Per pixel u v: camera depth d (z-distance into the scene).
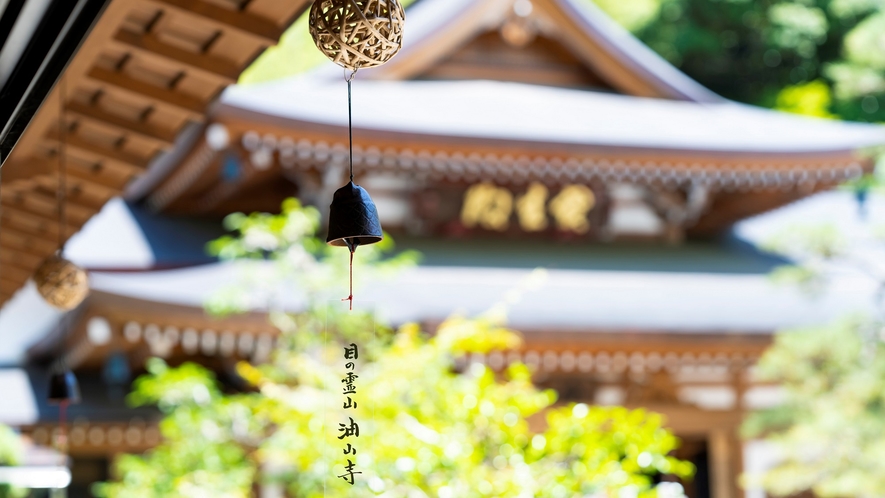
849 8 29.53
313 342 9.32
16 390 13.45
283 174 13.96
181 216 15.41
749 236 17.11
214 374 12.90
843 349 11.12
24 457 12.48
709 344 12.40
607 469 6.10
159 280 11.55
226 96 11.96
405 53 15.47
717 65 31.77
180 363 12.99
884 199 14.40
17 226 6.75
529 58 16.30
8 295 8.11
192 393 9.66
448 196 14.80
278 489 11.88
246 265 10.10
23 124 3.04
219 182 14.02
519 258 14.62
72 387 6.66
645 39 31.52
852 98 28.38
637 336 12.23
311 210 10.09
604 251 15.27
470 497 6.03
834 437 11.07
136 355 12.54
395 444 6.49
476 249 14.77
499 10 15.56
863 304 13.74
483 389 6.77
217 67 4.75
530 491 5.99
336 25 2.90
